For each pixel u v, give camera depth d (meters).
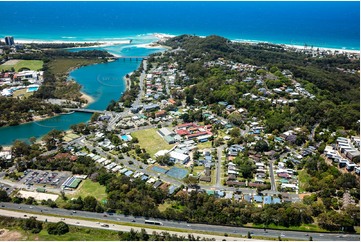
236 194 161.25
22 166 183.50
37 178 174.88
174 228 138.38
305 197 155.38
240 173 178.88
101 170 177.62
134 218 144.75
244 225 141.00
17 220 141.75
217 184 169.88
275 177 176.88
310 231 138.00
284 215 140.50
